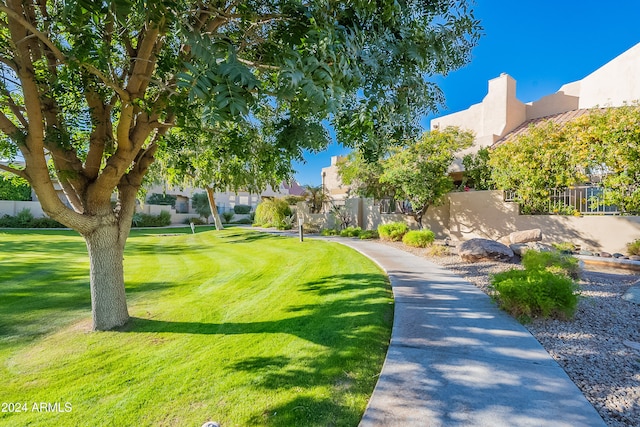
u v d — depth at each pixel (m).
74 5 2.45
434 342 3.79
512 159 11.41
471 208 13.70
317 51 2.83
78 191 4.95
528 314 4.47
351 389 2.97
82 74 3.94
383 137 4.03
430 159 13.33
